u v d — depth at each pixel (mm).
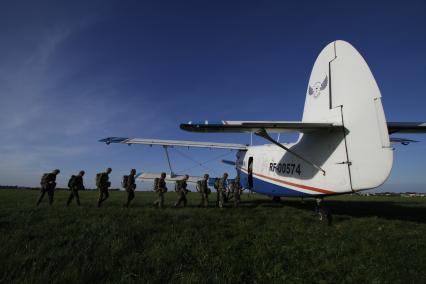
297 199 18094
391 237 6457
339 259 4809
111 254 4633
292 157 10641
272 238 6176
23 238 5523
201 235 6215
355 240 6102
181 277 3711
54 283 3400
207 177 13062
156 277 3686
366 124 7523
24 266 3990
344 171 8000
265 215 9609
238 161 16703
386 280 3867
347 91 8227
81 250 4738
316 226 7766
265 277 3994
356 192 7949
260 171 13359
